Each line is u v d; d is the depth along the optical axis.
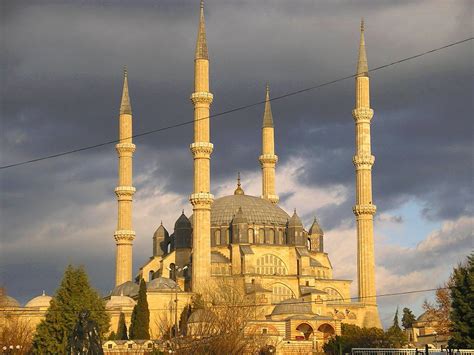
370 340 193.62
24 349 178.38
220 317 175.75
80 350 85.31
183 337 154.75
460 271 162.62
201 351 144.50
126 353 179.75
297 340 195.62
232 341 147.38
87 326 86.44
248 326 183.25
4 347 173.88
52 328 171.50
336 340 190.00
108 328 183.38
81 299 173.50
